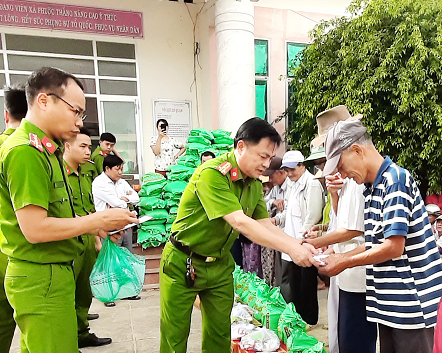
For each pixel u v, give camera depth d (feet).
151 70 18.95
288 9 20.22
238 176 4.91
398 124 12.79
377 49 12.51
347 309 5.51
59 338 4.01
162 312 5.70
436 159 12.53
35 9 16.62
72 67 17.61
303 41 20.59
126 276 5.32
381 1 12.70
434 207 11.33
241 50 15.34
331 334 6.81
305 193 9.11
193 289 5.50
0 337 5.27
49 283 3.99
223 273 5.71
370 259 4.14
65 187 4.37
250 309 7.79
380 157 4.43
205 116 19.48
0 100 16.56
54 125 4.03
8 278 3.97
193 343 8.20
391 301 4.20
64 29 17.21
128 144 18.89
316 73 14.87
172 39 19.22
